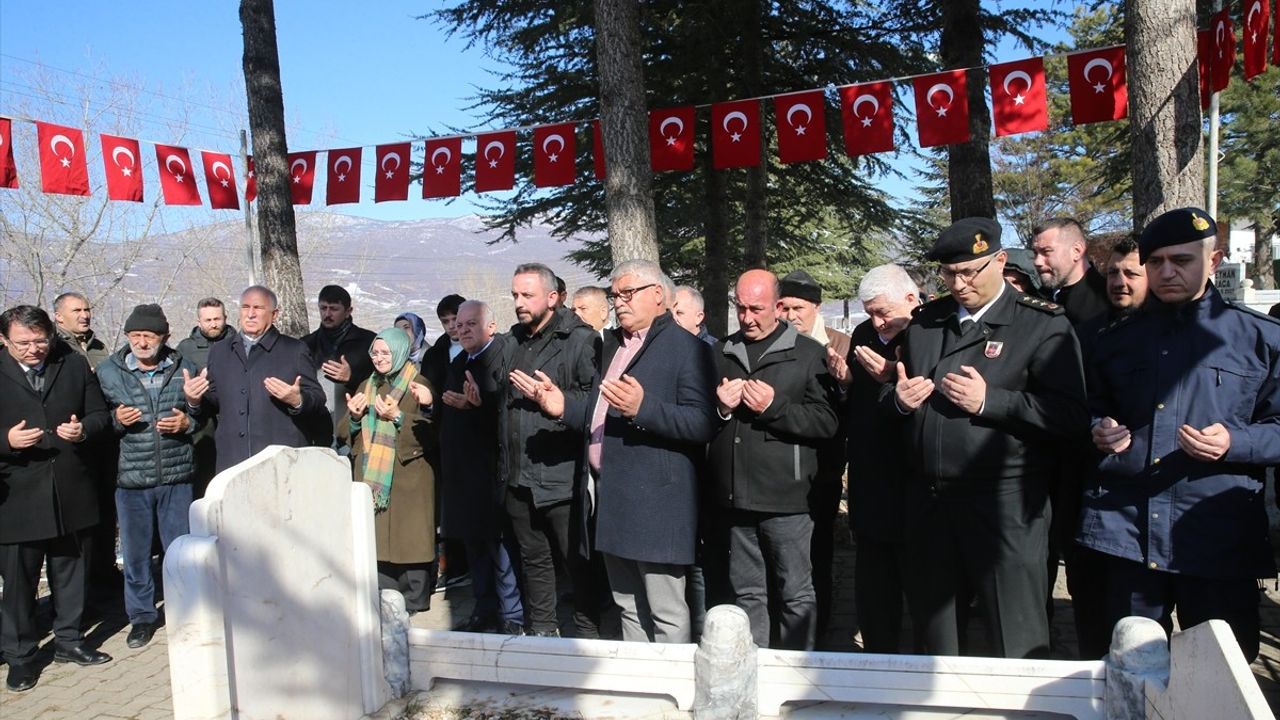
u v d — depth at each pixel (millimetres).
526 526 4492
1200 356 2902
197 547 2277
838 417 3949
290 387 5039
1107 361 3129
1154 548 2910
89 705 4383
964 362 3199
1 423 4609
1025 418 2984
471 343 5008
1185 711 2152
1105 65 6805
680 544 3486
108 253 20969
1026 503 3100
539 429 4355
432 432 5070
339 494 2889
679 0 12078
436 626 5348
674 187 14508
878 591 3924
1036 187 28891
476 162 8828
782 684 2781
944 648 3215
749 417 3846
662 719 2812
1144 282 3691
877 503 3818
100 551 6105
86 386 4969
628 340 3797
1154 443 2928
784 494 3781
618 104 7812
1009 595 3082
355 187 9250
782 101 7754
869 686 2715
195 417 5367
